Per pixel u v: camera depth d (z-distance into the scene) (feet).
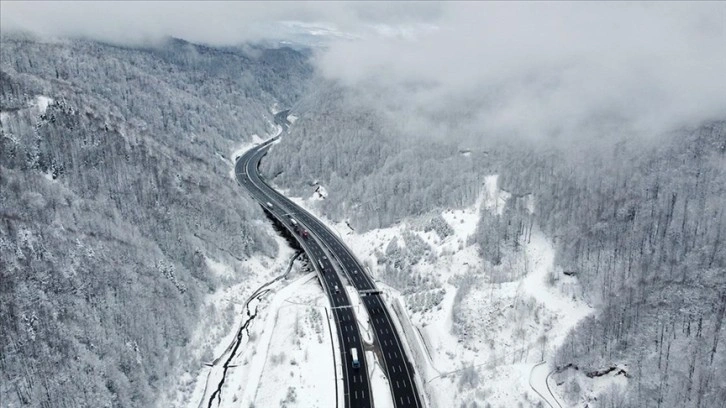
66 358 302.25
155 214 456.86
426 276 456.04
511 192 522.47
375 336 388.78
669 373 291.79
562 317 361.30
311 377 336.49
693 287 332.80
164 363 345.31
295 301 440.04
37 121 465.06
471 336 369.30
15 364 287.48
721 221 373.20
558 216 448.65
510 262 429.38
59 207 390.83
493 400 306.55
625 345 318.24
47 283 331.36
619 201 429.79
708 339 297.74
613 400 290.15
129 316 347.77
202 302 417.90
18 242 341.00
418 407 315.99
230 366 364.17
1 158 411.54
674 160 456.86
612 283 365.81
